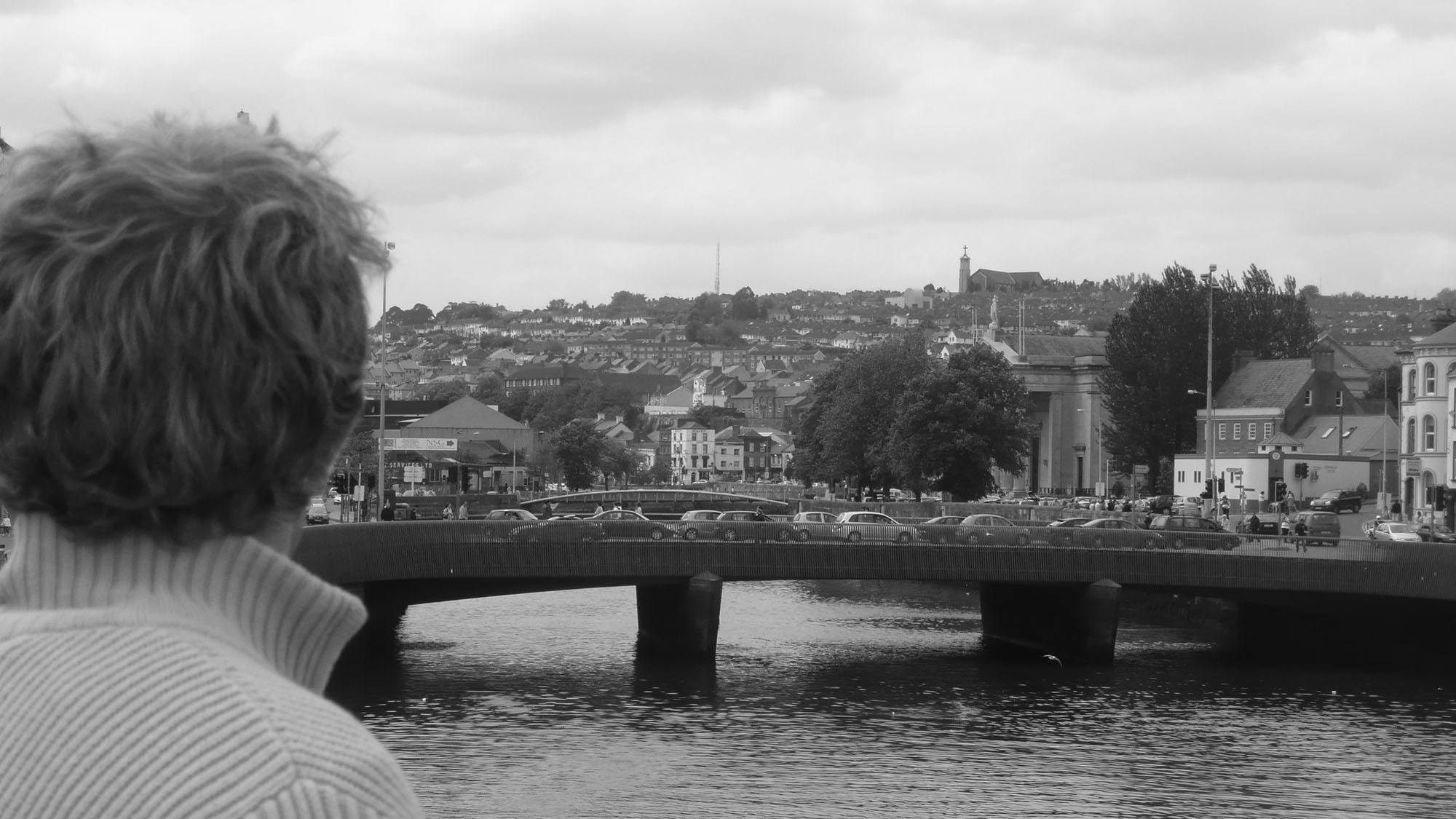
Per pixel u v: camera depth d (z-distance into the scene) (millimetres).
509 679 50250
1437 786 35969
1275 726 44000
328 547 46906
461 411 195500
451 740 39438
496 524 54719
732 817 31656
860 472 129250
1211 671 56312
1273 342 166875
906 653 60125
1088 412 181875
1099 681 53031
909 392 116250
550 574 55344
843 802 33125
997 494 157000
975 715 45250
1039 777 36281
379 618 56406
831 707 46219
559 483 185500
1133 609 77938
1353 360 197625
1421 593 56969
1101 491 131875
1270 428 150625
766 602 83750
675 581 57281
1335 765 38219
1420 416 116125
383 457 77375
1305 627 62625
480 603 79375
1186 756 39094
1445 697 50250
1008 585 64688
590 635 63469
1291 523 96188
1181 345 152000
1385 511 124125
